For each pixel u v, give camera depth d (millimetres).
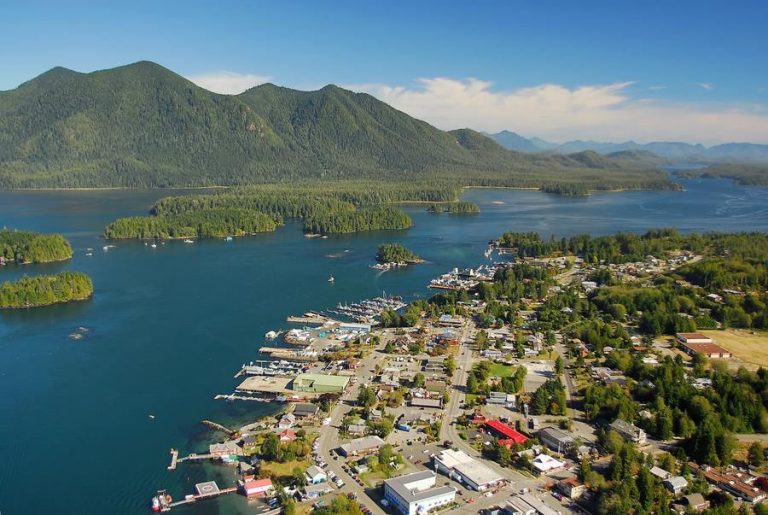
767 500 192875
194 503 195750
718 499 192375
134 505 196375
